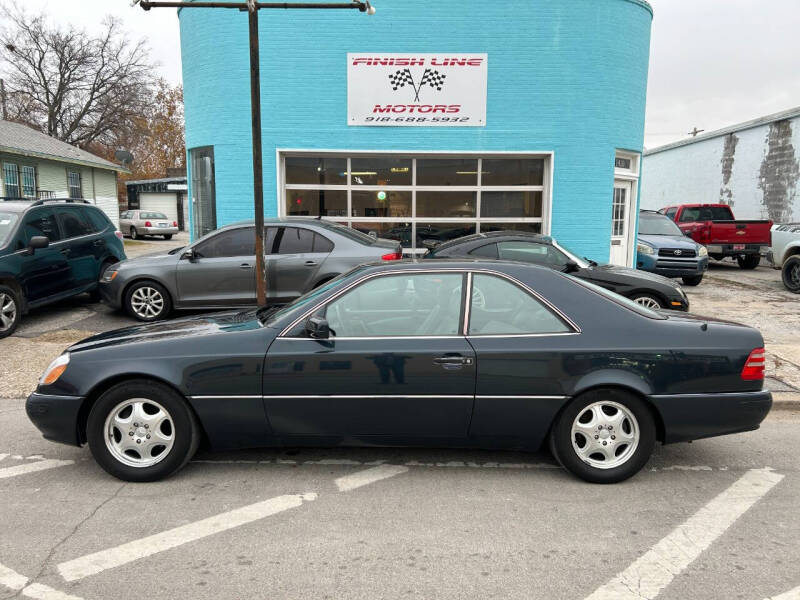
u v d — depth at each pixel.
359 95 10.99
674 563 2.94
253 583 2.76
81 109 37.62
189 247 8.52
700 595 2.68
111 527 3.28
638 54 11.55
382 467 4.11
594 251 11.53
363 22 10.84
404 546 3.09
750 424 3.76
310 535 3.20
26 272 8.02
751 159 19.89
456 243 8.40
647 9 11.59
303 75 10.95
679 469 4.10
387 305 3.83
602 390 3.69
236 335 3.82
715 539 3.17
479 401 3.69
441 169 11.48
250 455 4.32
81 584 2.75
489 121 11.11
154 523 3.32
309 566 2.91
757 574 2.85
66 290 8.88
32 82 36.19
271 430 3.79
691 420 3.71
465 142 11.16
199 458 4.27
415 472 4.03
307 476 3.96
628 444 3.78
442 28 10.87
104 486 3.80
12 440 4.60
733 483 3.88
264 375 3.70
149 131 41.72
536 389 3.67
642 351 3.66
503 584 2.76
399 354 3.67
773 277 15.34
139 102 38.62
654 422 3.80
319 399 3.71
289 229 8.31
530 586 2.75
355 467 4.11
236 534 3.21
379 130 11.11
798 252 12.45
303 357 3.70
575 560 2.96
